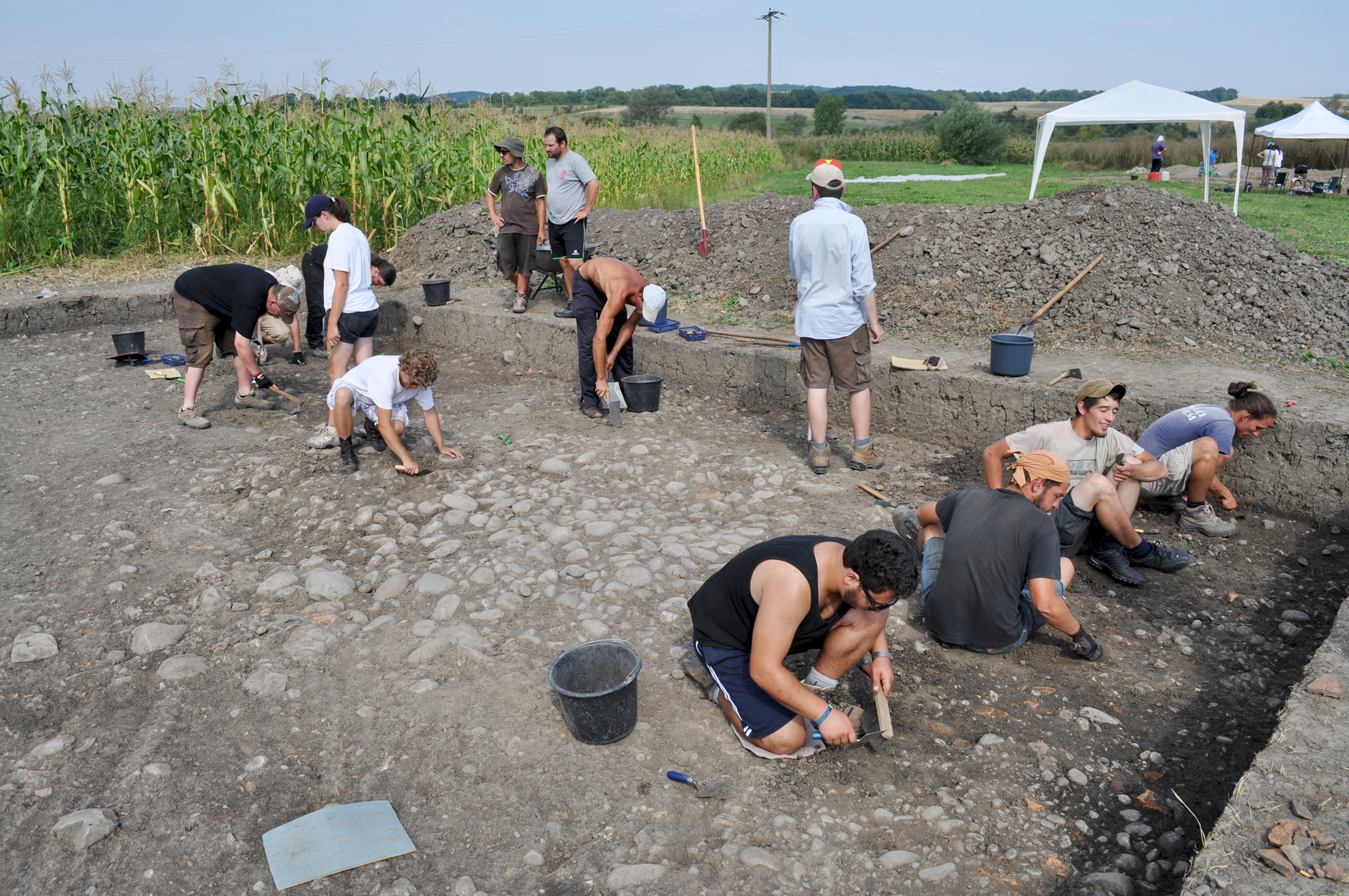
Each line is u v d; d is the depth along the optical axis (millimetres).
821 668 3105
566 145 8141
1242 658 3764
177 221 11172
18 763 3033
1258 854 2215
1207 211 7766
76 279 9961
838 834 2746
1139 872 2621
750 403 7105
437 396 7453
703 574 4301
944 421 6184
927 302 7609
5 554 4480
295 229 11273
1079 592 4332
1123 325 6660
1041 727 3305
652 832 2736
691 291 9062
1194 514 4848
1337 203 17281
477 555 4449
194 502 5098
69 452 5883
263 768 3031
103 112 11305
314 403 7027
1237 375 5793
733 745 3133
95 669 3537
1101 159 33250
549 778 2959
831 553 2824
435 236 11297
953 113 38156
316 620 3916
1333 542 4750
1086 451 4348
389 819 2787
